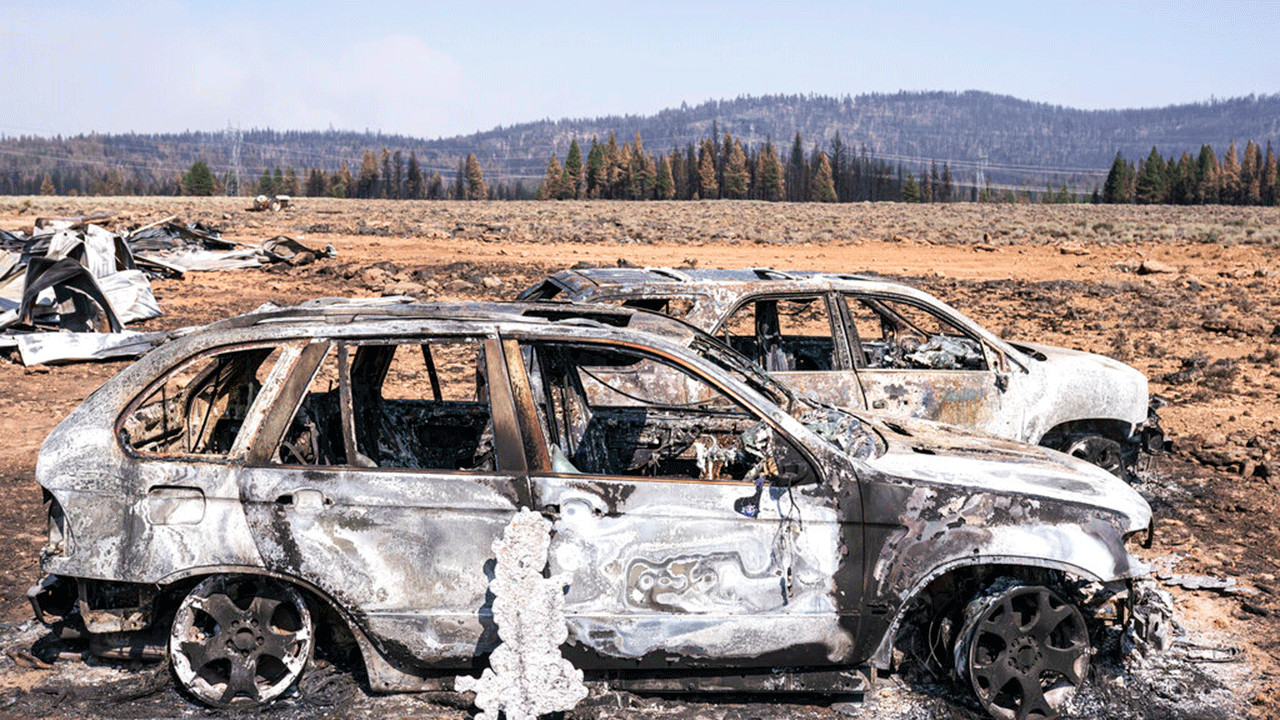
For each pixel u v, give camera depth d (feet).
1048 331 55.57
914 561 14.08
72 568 13.97
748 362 17.74
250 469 13.91
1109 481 15.72
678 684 14.35
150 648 14.90
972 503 14.20
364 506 13.79
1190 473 28.55
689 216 189.88
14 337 40.22
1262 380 43.01
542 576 13.61
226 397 17.29
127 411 14.38
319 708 14.37
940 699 15.06
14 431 29.86
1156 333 55.72
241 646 14.29
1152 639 15.80
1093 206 291.99
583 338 14.49
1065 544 14.24
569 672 13.44
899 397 21.99
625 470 18.30
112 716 14.08
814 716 14.51
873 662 14.37
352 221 136.26
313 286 66.18
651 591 13.78
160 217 129.29
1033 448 17.08
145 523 13.89
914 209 248.52
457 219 155.22
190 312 54.19
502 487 13.79
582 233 120.67
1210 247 116.88
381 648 14.01
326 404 16.71
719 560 13.84
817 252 105.91
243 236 102.83
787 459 14.21
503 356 14.32
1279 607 19.13
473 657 13.96
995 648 14.96
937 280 79.92
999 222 168.76
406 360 39.93
